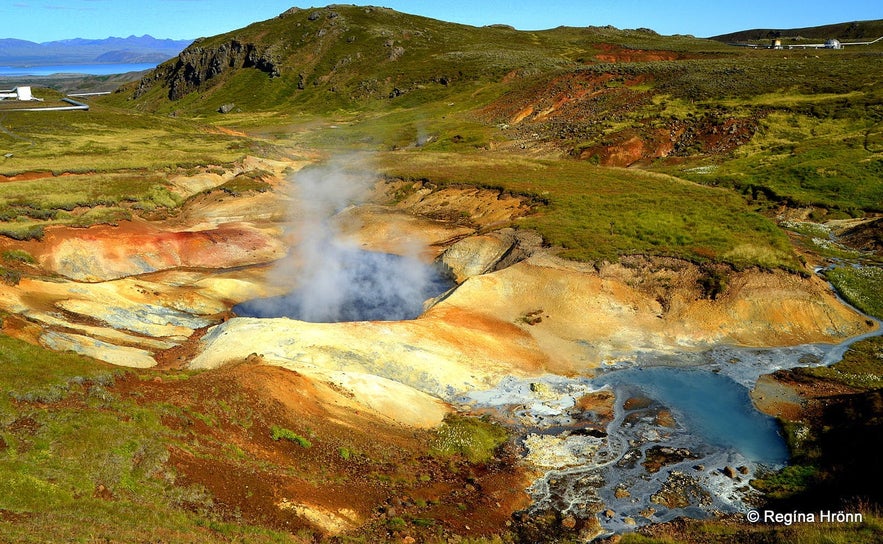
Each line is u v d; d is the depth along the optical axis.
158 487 14.94
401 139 85.06
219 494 15.52
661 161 66.75
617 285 32.56
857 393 24.14
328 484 17.66
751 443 21.88
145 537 12.73
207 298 36.09
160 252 42.16
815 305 30.64
